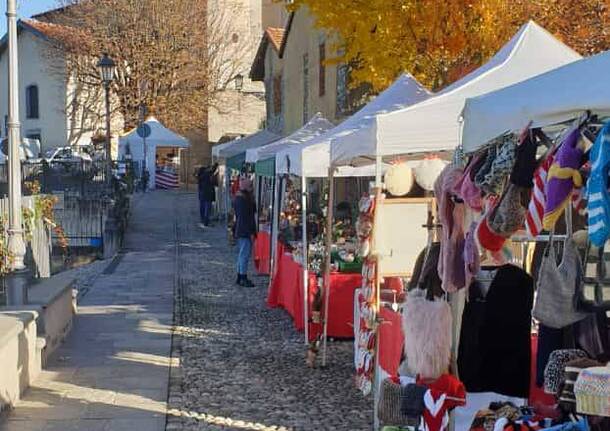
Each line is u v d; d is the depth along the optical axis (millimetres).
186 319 10641
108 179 20453
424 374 4355
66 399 6703
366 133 5816
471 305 4309
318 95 18719
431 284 4605
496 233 3752
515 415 3682
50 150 41781
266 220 15727
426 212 5965
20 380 6711
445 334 4328
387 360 5664
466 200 4031
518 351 4242
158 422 6109
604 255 3664
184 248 19766
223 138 38375
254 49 44250
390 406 4379
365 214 5977
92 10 40000
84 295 12750
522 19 8367
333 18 9172
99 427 5957
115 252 18422
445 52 8820
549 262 3713
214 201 26688
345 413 6363
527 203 3629
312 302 8258
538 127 3334
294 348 8805
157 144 33312
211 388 7133
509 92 3518
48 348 8117
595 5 8383
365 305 6121
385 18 8852
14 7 7426
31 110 46750
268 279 14547
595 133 3076
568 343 4059
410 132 5500
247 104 43625
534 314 3717
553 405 4137
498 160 3734
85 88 43531
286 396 6879
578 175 3100
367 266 6102
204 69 41438
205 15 41594
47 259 10922
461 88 5578
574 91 2963
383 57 9031
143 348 8812
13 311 7211
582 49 8383
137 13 39969
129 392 6969
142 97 40281
